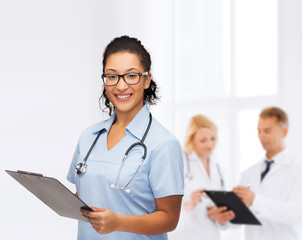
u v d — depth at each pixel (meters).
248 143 2.63
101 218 1.21
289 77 2.47
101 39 3.31
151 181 1.36
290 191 2.41
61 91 3.18
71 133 3.19
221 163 2.75
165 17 3.22
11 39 3.04
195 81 2.98
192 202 2.84
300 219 2.37
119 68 1.35
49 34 3.16
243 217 2.55
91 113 3.25
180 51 3.11
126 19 3.39
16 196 2.97
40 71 3.12
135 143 1.38
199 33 2.99
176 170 1.39
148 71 1.41
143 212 1.38
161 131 1.42
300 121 2.41
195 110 2.96
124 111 1.38
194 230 2.81
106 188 1.37
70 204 1.23
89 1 3.29
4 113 3.00
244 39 2.71
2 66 3.01
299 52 2.43
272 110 2.53
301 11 2.43
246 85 2.68
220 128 2.79
